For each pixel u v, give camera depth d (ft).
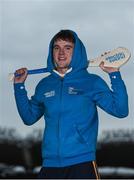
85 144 14.46
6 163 100.32
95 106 14.93
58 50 15.16
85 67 15.12
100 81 14.97
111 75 14.87
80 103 14.67
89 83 14.92
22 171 61.98
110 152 93.91
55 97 14.92
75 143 14.43
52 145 14.57
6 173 60.23
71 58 15.10
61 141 14.48
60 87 14.99
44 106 15.15
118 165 93.20
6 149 102.89
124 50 15.02
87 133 14.55
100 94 14.82
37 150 97.35
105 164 93.61
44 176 14.60
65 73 15.14
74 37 15.17
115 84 14.75
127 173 57.26
